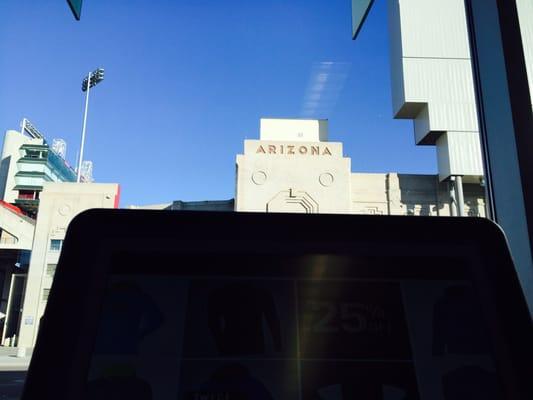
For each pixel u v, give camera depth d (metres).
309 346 0.92
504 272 0.98
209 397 0.86
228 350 0.90
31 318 33.75
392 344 0.93
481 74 2.23
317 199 35.47
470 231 1.03
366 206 36.47
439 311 0.97
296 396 0.87
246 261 0.98
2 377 14.02
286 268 0.99
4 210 42.22
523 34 2.01
